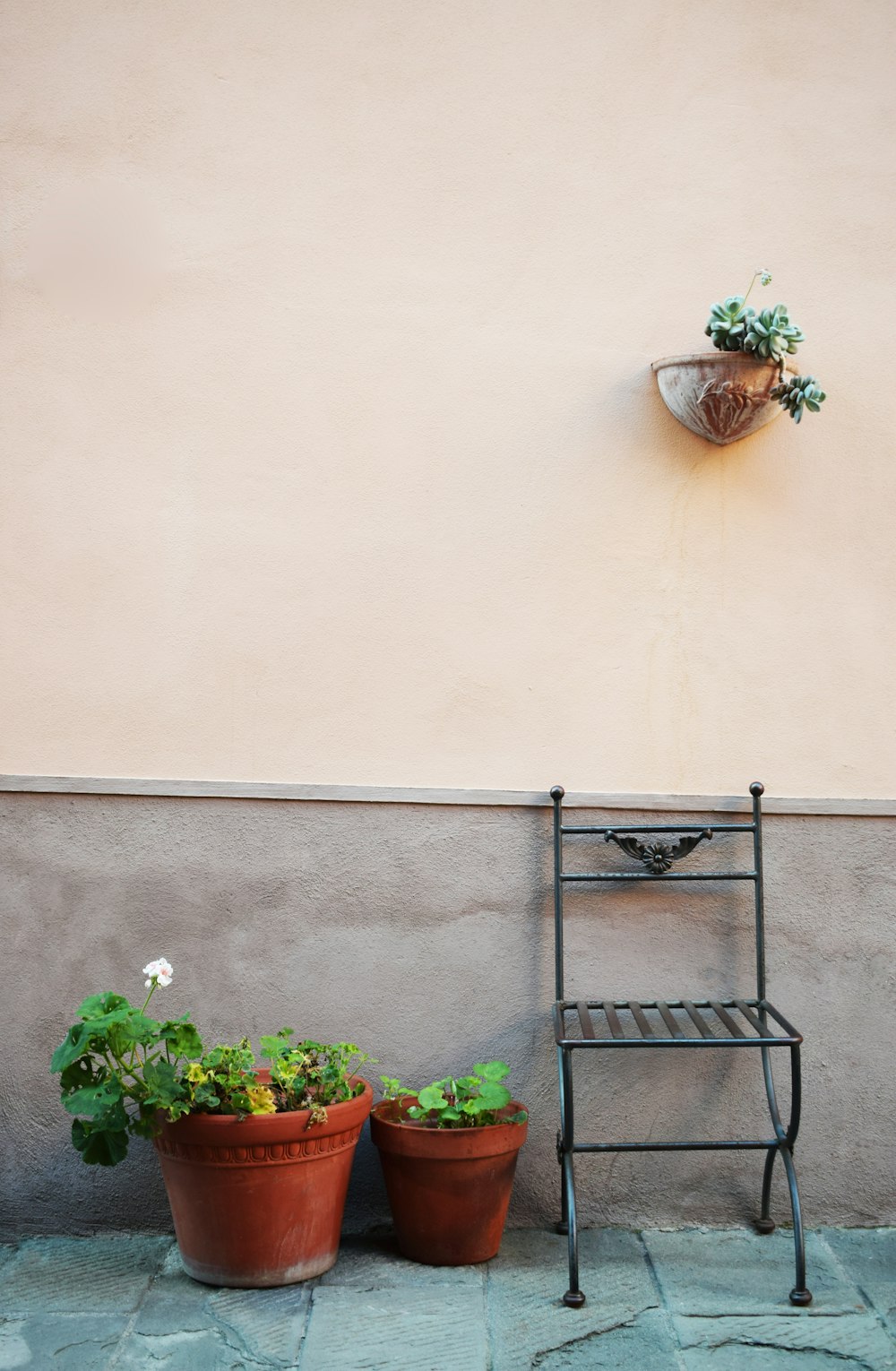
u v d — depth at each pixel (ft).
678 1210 11.20
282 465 11.41
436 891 11.30
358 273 11.46
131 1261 10.57
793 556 11.41
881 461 11.38
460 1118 10.51
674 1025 10.34
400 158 11.41
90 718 11.34
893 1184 11.18
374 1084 11.24
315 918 11.29
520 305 11.46
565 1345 9.12
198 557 11.37
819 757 11.34
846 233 11.40
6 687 11.35
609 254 11.38
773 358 10.62
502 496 11.41
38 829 11.30
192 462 11.42
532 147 11.47
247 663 11.35
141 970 11.26
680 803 11.26
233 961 11.28
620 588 11.38
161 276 11.43
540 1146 11.21
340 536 11.38
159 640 11.37
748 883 11.34
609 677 11.35
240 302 11.46
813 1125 11.22
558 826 11.07
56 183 11.44
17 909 11.30
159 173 11.43
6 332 11.41
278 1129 9.68
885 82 11.37
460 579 11.38
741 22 11.44
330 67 11.41
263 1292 9.91
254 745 11.33
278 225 11.42
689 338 11.42
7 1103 11.21
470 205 11.44
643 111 11.38
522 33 11.39
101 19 11.46
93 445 11.43
